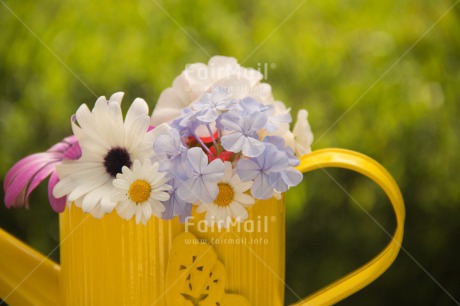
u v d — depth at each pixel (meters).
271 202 0.74
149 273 0.72
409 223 1.02
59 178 0.72
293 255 1.03
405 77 1.01
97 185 0.72
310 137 0.77
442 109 1.01
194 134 0.73
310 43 1.01
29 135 1.02
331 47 1.01
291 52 1.01
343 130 1.01
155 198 0.71
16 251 0.77
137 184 0.71
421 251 1.03
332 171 1.02
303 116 0.77
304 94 1.01
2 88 1.03
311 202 1.02
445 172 1.02
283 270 0.76
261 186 0.71
